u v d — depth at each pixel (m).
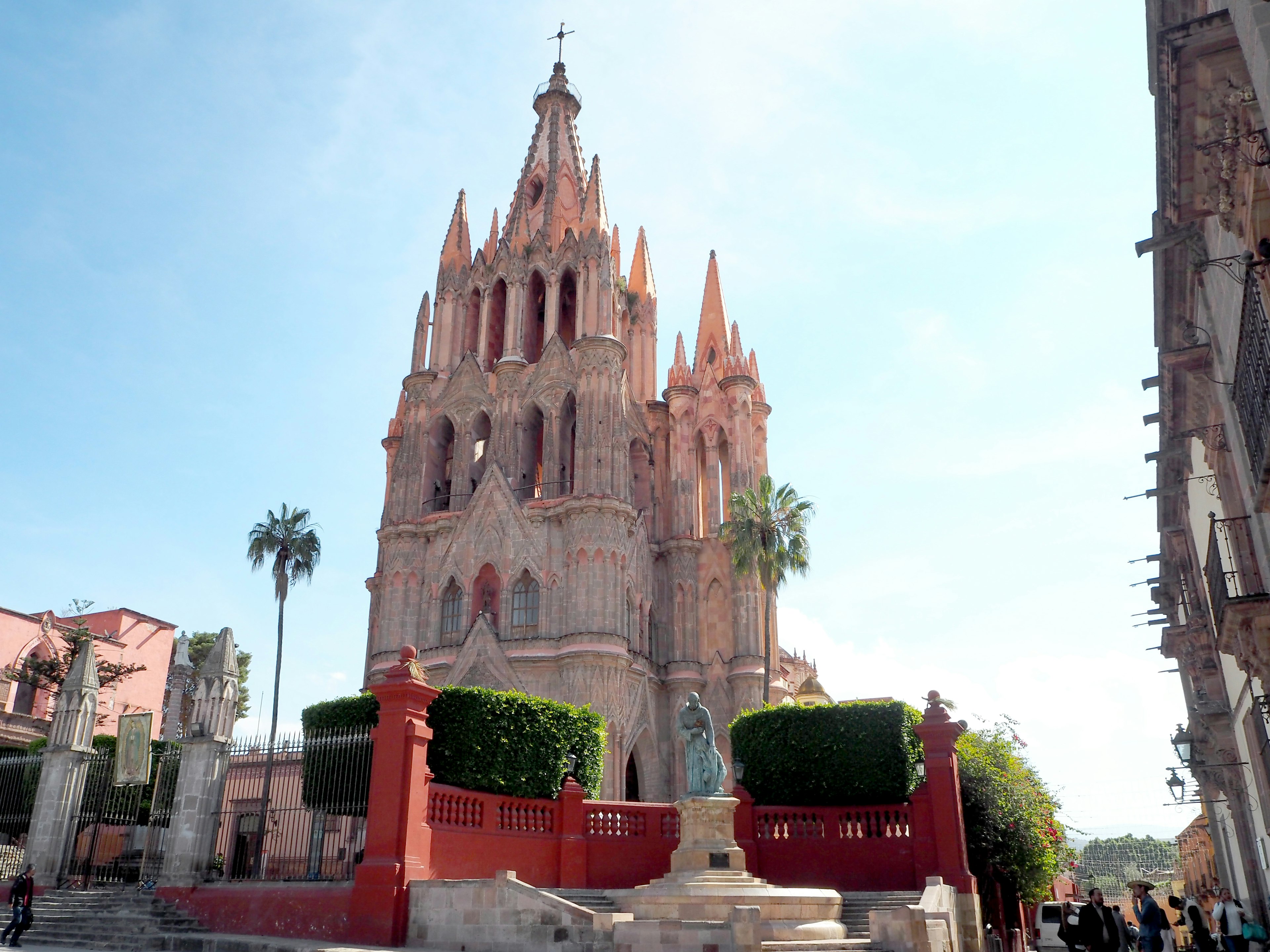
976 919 24.45
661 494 63.50
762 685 55.28
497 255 68.00
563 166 74.12
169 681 66.38
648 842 26.88
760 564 51.84
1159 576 29.84
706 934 17.08
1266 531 16.02
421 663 54.88
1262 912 25.72
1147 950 18.62
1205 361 18.45
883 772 27.50
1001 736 35.91
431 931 19.91
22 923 22.22
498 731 25.14
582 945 18.50
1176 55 11.97
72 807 28.89
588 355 58.91
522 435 61.06
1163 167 14.04
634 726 52.59
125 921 22.52
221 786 25.44
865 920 22.03
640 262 75.12
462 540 57.31
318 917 21.08
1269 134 10.88
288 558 56.25
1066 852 42.84
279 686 53.47
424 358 66.69
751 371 65.31
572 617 52.69
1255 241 12.91
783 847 26.98
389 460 67.81
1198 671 26.59
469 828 23.39
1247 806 25.78
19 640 53.81
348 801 22.61
